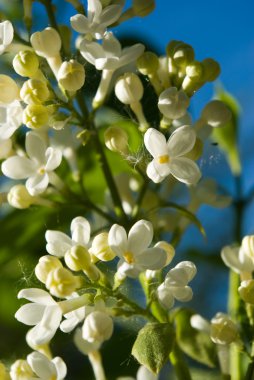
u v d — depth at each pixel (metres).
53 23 0.51
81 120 0.50
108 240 0.46
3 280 0.55
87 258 0.47
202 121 0.51
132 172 0.54
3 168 0.49
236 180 0.56
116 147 0.50
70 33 0.52
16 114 0.49
